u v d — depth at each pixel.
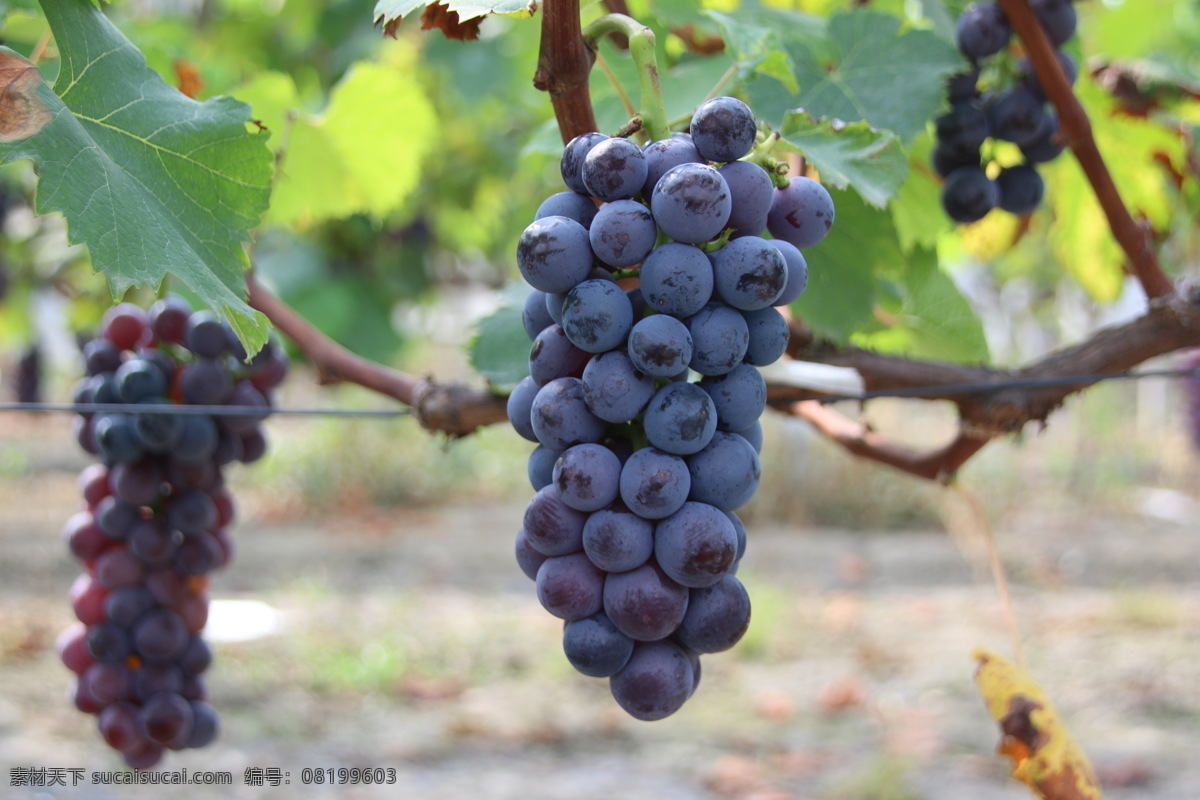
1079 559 4.68
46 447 6.89
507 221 2.74
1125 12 1.41
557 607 0.70
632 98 0.97
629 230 0.68
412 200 2.36
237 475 6.00
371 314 2.32
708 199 0.67
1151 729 2.86
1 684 2.97
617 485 0.69
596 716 3.01
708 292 0.68
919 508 5.39
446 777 2.60
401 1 0.77
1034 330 6.44
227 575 4.38
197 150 0.77
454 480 6.18
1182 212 1.18
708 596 0.70
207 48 2.13
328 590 4.20
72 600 0.94
